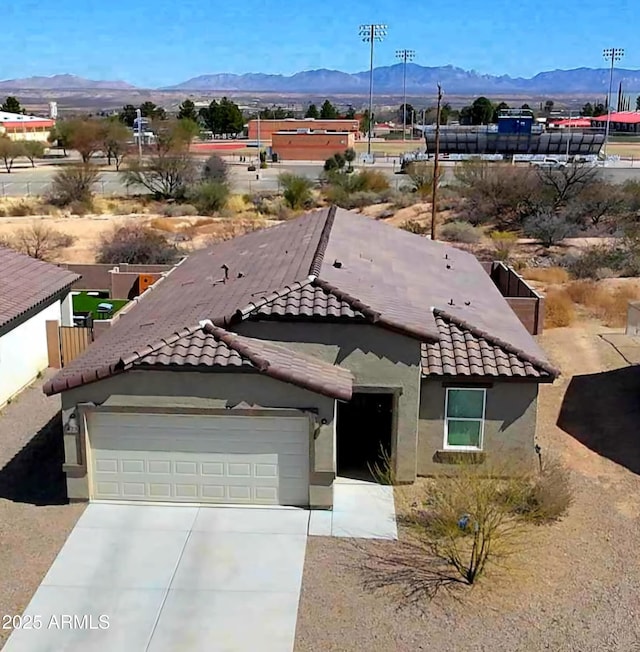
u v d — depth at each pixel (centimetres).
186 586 1317
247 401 1508
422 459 1694
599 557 1412
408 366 1599
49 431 1969
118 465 1566
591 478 1723
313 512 1545
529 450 1686
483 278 2516
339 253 2050
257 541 1447
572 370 2408
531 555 1415
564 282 3591
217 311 1647
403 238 2734
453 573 1355
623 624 1230
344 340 1591
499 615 1248
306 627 1219
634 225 4803
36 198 6169
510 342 1766
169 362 1480
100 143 9012
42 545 1430
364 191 6350
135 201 6275
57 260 4047
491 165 5947
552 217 4828
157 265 3466
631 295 3238
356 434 1883
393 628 1216
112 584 1321
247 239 2722
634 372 2373
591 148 9556
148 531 1477
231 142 11781
